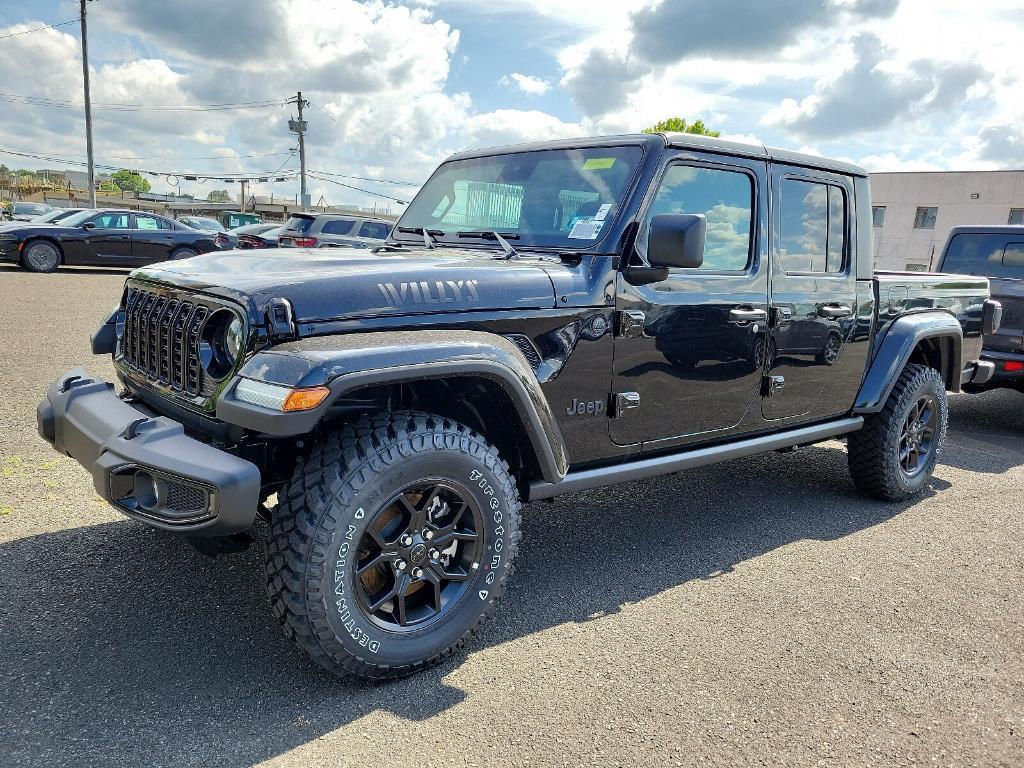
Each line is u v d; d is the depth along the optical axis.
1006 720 2.42
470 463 2.48
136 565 3.17
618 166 3.11
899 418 4.32
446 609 2.55
